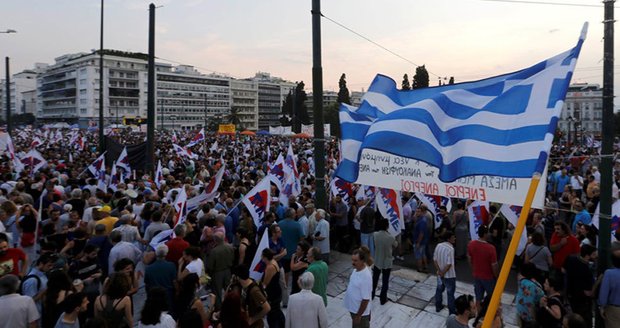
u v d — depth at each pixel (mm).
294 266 6871
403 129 4375
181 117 148750
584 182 15055
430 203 11055
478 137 3891
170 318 4441
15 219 8227
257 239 7930
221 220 8000
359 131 5449
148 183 12414
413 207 11602
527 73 3877
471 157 3857
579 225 8203
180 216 7875
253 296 5117
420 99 4938
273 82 186500
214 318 5469
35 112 161125
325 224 8422
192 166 18109
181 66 160875
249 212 8414
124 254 6391
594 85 117188
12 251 5957
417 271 9422
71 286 5125
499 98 3941
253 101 172250
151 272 5859
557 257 6984
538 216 8805
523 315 5418
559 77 3582
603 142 5680
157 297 4379
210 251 6848
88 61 127188
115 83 129500
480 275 6613
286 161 12805
